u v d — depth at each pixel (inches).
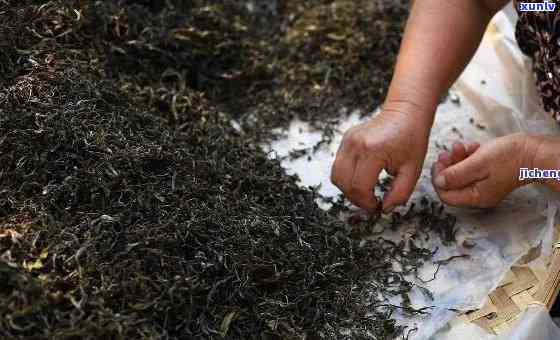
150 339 32.3
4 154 36.3
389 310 37.2
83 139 37.0
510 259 38.9
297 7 53.4
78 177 36.2
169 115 43.7
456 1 40.8
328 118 47.0
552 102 41.4
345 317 36.8
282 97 48.1
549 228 39.2
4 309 31.2
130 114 40.3
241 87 48.8
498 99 46.1
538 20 38.5
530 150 38.2
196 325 34.2
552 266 36.2
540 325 35.3
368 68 49.1
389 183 43.3
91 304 32.4
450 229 40.4
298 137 46.1
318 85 48.4
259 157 42.9
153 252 34.3
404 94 39.9
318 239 39.1
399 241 40.4
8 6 41.7
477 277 38.4
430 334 36.2
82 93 39.1
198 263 34.9
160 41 46.2
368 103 47.4
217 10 49.4
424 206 41.9
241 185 40.2
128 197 36.4
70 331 31.4
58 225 34.6
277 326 35.3
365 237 40.7
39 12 42.0
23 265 32.9
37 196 35.5
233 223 37.2
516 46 47.8
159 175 37.9
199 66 47.7
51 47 41.2
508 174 38.7
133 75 44.9
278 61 49.8
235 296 35.3
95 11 44.4
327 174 44.1
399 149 39.0
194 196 37.8
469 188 40.0
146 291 33.4
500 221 40.6
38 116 37.3
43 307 31.8
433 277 38.7
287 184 41.5
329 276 37.7
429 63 40.4
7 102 37.7
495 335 35.8
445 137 45.4
